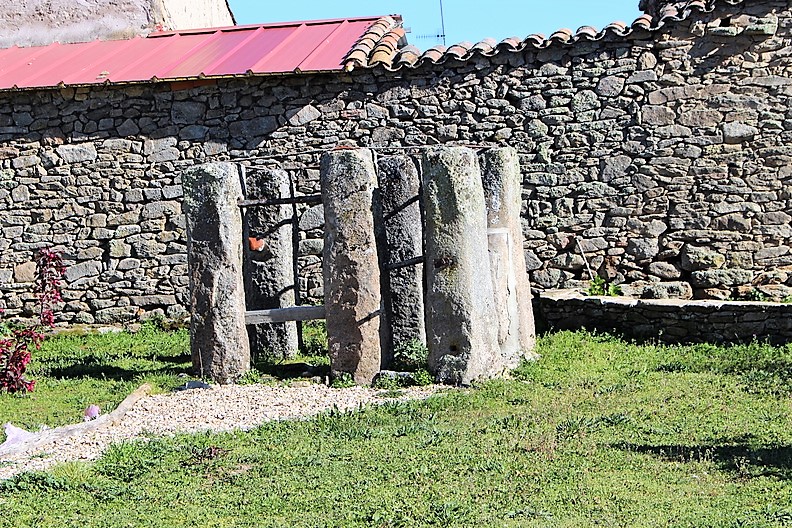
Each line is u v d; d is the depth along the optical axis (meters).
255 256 11.12
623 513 6.29
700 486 6.71
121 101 13.77
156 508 6.76
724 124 12.81
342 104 13.44
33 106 13.89
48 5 16.22
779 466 6.99
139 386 10.16
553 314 12.24
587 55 13.04
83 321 13.91
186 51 14.65
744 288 12.81
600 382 9.65
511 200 10.73
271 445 8.03
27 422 9.16
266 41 14.79
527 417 8.52
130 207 13.80
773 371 9.67
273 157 13.55
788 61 12.68
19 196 13.92
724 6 12.73
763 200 12.77
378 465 7.41
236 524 6.43
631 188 13.01
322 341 11.93
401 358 10.40
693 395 9.02
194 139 13.68
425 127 13.30
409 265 10.27
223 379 10.16
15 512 6.73
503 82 13.18
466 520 6.28
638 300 11.77
